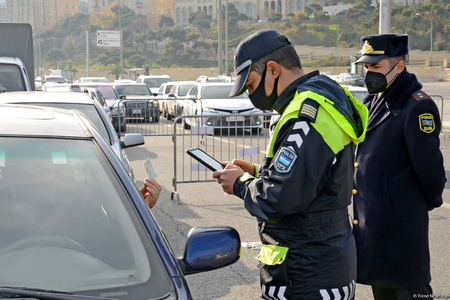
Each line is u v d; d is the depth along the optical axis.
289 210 2.18
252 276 4.96
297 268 2.31
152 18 171.88
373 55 2.98
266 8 161.50
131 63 136.75
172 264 2.02
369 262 3.00
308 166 2.17
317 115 2.21
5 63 10.80
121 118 16.61
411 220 2.95
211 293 4.57
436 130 2.89
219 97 17.66
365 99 3.19
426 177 2.88
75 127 2.56
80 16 169.62
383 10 15.07
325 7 152.75
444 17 111.50
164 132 17.38
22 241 2.03
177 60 134.88
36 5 180.75
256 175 2.74
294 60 2.37
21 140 2.38
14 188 2.19
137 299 1.85
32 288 1.85
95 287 1.89
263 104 2.46
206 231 2.22
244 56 2.38
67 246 2.02
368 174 2.99
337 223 2.34
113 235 2.07
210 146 13.75
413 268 2.97
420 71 84.50
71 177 2.25
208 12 168.62
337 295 2.33
